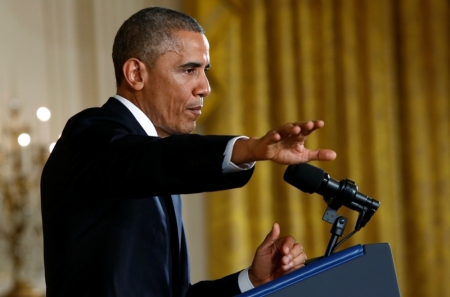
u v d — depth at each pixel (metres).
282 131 3.01
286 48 12.91
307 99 12.93
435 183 13.52
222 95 12.54
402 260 13.34
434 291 13.34
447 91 13.58
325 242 12.90
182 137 3.48
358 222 4.13
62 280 4.17
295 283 3.33
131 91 4.68
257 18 12.80
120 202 4.17
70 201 4.14
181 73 4.62
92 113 4.27
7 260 11.13
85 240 4.12
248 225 12.70
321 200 12.91
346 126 13.12
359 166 13.16
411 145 13.48
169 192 3.43
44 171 4.40
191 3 12.52
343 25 13.21
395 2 13.66
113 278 4.04
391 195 13.22
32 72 12.00
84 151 3.98
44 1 12.20
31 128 11.85
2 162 11.18
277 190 12.87
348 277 3.36
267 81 12.91
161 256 4.23
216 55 12.50
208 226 12.70
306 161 3.12
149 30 4.63
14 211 10.93
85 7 12.43
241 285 4.83
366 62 13.27
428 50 13.55
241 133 12.71
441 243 13.44
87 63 12.38
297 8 13.02
